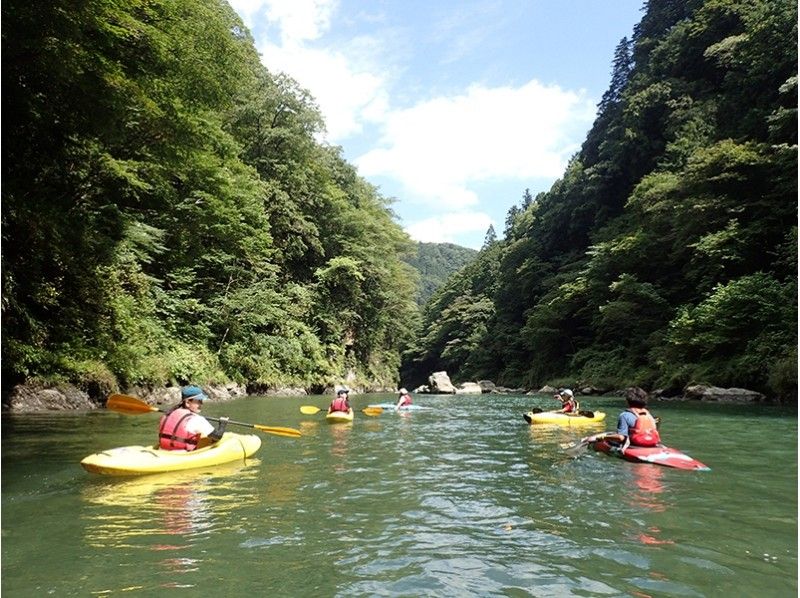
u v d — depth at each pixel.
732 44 29.16
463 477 5.96
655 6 44.84
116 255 14.90
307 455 7.43
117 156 14.78
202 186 18.67
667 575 3.19
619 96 43.56
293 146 31.62
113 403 7.95
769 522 4.22
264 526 4.10
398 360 44.12
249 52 29.30
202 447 6.92
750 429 10.09
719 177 22.28
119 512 4.44
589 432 10.40
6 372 11.38
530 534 3.93
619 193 38.47
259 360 24.16
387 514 4.45
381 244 39.25
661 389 21.25
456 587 3.02
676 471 6.26
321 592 2.95
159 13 11.23
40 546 3.63
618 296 30.53
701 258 23.83
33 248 11.75
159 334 18.11
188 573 3.19
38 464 6.25
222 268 23.72
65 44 8.41
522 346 45.56
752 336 18.73
